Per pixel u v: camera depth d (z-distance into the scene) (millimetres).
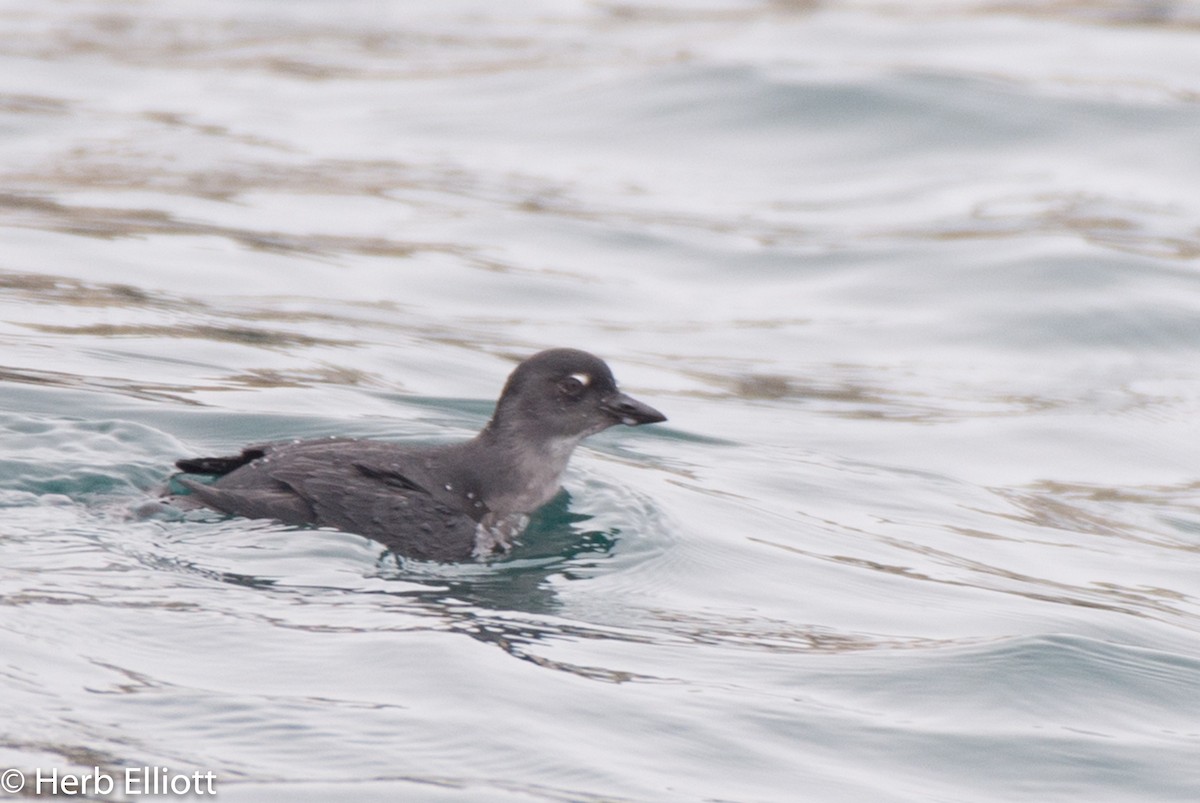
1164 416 16656
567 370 11719
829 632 10289
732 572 11320
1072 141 25453
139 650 8648
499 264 20203
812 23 33031
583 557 11180
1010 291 19969
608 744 8195
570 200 23031
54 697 7961
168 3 35719
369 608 9594
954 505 13742
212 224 20484
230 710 8062
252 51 31453
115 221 20094
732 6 35656
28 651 8406
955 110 26438
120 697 8070
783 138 25859
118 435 12281
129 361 14773
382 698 8367
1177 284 20047
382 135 25922
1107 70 28875
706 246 21453
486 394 15125
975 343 18609
